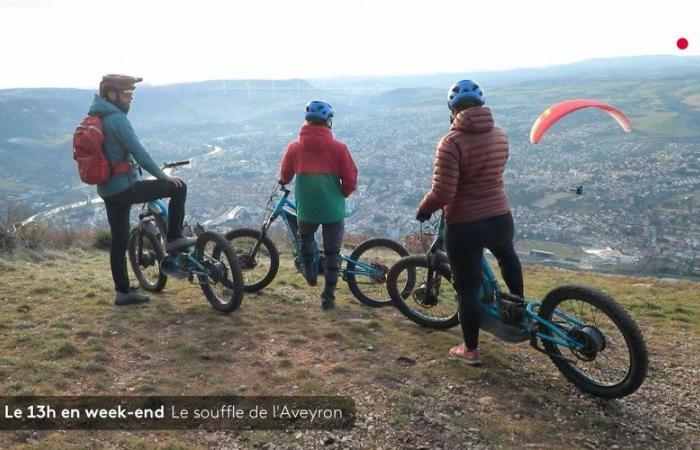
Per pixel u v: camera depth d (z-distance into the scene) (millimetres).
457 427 2793
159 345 3795
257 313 4586
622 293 6473
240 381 3262
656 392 3301
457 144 3250
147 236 5125
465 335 3570
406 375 3396
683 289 6879
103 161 4328
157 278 5754
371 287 5090
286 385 3221
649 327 4746
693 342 4285
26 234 9469
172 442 2578
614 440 2744
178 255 4820
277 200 5250
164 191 4555
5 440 2531
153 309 4625
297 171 4609
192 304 4812
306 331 4129
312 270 4906
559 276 8211
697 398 3234
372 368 3469
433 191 3295
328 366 3510
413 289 4520
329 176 4547
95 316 4379
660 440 2756
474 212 3355
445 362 3582
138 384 3178
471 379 3363
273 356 3643
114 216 4602
